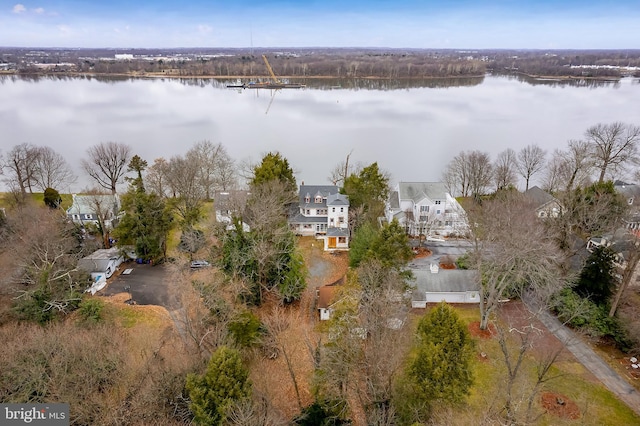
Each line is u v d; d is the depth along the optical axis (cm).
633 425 3055
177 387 2877
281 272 4519
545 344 3869
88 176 9150
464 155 8206
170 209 5644
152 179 6856
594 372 3556
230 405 2527
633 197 6256
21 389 2739
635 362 3650
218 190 7681
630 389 3384
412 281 4438
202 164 7769
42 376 2828
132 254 5459
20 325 3659
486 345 3875
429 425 2795
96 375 2897
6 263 4553
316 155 10744
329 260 5606
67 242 5006
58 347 3028
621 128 10381
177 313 4212
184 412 2756
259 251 4294
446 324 2844
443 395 2802
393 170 9812
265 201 4978
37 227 4862
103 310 4178
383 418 2708
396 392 2986
